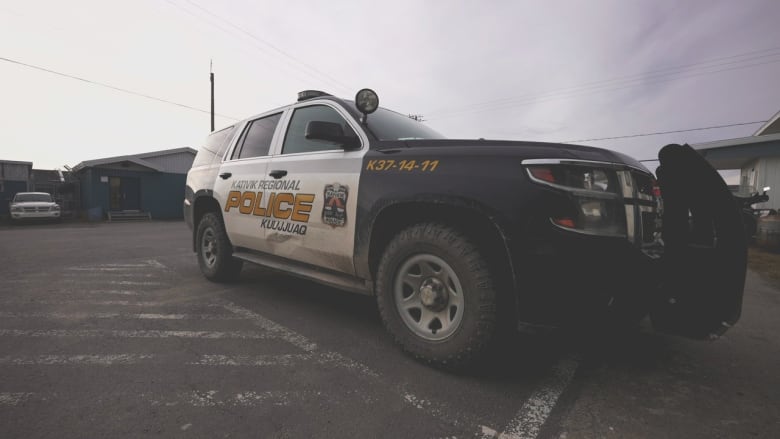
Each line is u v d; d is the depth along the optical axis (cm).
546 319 185
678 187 195
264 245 345
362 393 196
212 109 2398
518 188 192
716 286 187
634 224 192
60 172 2981
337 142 270
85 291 404
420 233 224
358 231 256
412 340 230
